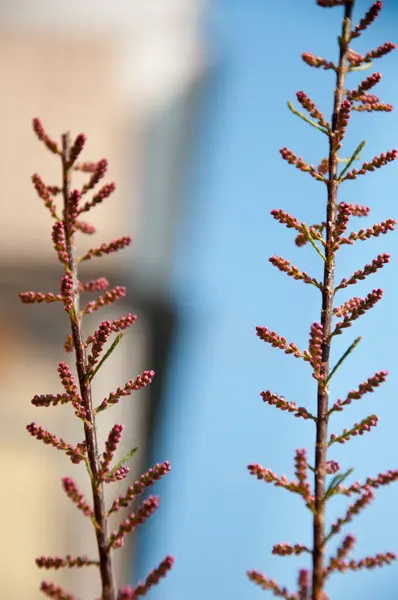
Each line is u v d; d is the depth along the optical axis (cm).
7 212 850
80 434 751
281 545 182
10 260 828
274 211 196
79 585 698
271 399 190
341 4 205
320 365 189
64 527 731
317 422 188
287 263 197
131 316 191
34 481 739
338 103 201
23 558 717
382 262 196
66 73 923
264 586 181
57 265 841
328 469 187
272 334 190
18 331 801
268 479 183
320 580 178
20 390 776
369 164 200
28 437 752
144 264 855
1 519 725
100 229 863
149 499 176
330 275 195
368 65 206
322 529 181
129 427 779
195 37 955
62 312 808
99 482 178
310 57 203
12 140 880
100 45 938
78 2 942
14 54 920
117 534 175
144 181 896
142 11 952
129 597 156
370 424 188
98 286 204
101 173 205
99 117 916
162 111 931
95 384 778
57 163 878
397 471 182
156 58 945
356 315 193
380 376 188
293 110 200
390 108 202
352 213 206
